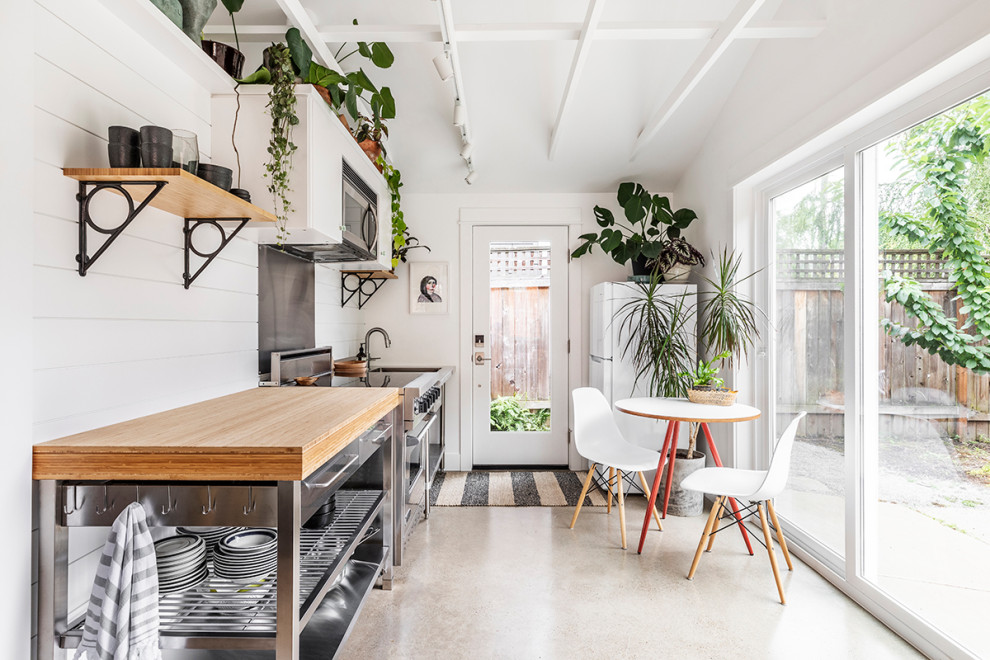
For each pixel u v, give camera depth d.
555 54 3.11
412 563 2.60
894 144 2.10
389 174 3.60
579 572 2.51
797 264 2.83
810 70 2.45
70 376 1.28
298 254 2.72
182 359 1.75
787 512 2.89
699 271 3.79
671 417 2.55
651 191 4.35
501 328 4.37
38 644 1.18
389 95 2.84
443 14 2.03
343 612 1.86
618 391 3.70
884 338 2.15
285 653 1.18
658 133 3.65
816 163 2.61
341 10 2.67
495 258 4.35
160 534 1.69
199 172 1.60
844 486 2.40
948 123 1.84
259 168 2.00
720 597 2.28
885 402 2.14
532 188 4.28
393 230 3.76
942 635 1.81
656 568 2.55
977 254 1.72
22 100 1.13
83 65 1.33
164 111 1.70
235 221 1.86
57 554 1.18
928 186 1.93
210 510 1.19
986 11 1.54
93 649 1.11
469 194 4.32
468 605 2.20
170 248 1.69
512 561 2.62
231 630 1.24
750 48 3.00
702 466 3.31
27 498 1.15
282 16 2.44
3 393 1.10
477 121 3.58
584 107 3.45
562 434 4.37
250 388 2.23
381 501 2.28
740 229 3.25
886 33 1.96
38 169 1.19
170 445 1.17
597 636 1.98
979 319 1.72
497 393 4.39
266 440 1.21
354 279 3.98
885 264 2.15
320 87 2.14
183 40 1.61
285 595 1.18
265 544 1.52
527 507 3.45
